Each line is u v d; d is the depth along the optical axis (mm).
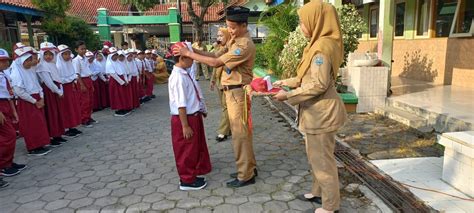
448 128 4941
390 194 3486
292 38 7527
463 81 7371
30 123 5109
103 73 8508
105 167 4617
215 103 9078
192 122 3707
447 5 7723
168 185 3967
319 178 3051
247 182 3887
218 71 5219
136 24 22531
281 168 4359
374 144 4949
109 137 6141
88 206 3521
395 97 6617
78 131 6367
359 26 7297
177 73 3635
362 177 3893
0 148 4332
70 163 4832
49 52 5484
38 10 14820
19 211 3473
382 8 6746
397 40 9609
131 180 4141
